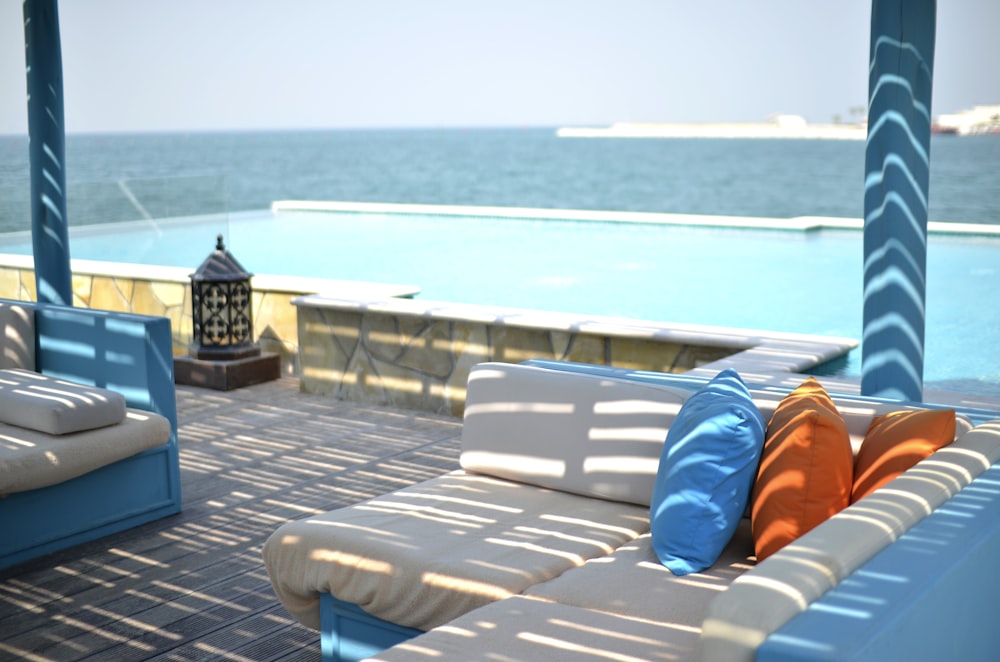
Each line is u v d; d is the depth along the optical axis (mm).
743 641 1521
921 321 3100
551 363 3385
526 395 3055
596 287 8102
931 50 2994
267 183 47688
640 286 8086
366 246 10562
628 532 2668
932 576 1681
